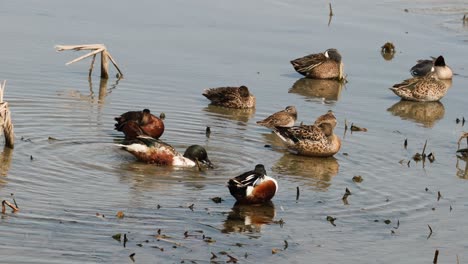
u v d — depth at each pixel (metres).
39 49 26.05
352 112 22.39
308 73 25.91
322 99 23.67
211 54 27.17
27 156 16.97
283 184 16.45
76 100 21.42
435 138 20.30
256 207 15.05
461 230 14.48
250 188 14.88
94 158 17.19
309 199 15.62
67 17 30.30
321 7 34.81
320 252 13.28
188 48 27.61
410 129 21.02
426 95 23.81
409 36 31.05
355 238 13.93
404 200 15.80
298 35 30.41
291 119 20.52
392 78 26.28
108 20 30.36
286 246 13.41
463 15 34.28
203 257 12.79
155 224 13.93
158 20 30.97
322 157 18.36
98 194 15.15
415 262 13.10
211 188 15.88
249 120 21.17
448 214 15.20
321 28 31.56
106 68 23.78
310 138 18.19
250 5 34.50
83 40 27.44
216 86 23.81
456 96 24.97
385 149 19.11
